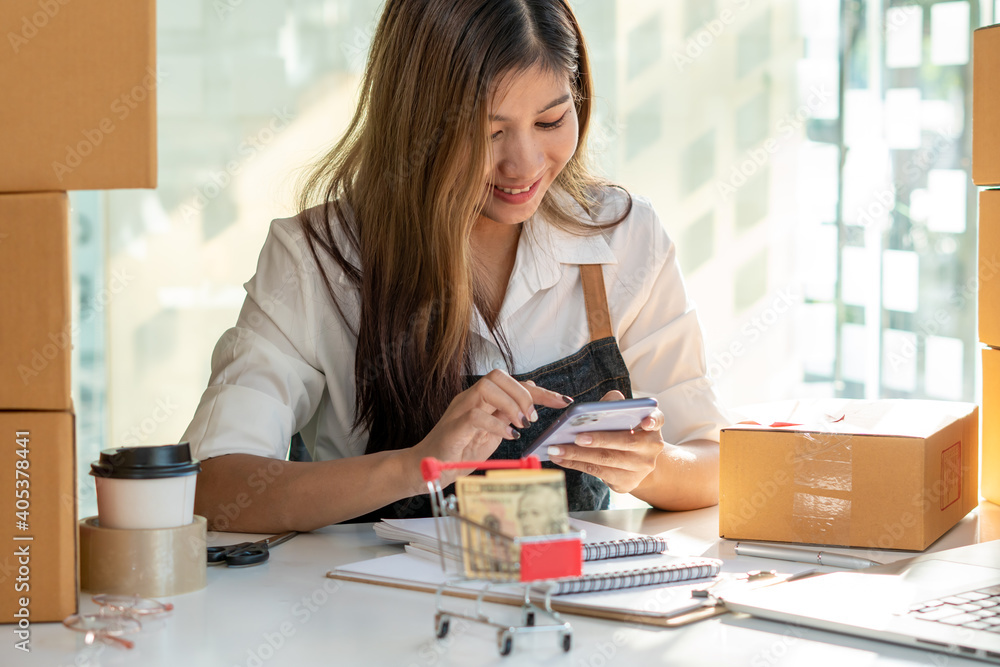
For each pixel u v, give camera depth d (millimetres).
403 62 1357
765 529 1193
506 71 1282
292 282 1483
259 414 1378
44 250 864
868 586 949
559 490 774
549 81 1313
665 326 1634
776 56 3855
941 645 793
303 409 1509
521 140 1332
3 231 859
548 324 1571
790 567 1077
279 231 1519
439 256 1396
